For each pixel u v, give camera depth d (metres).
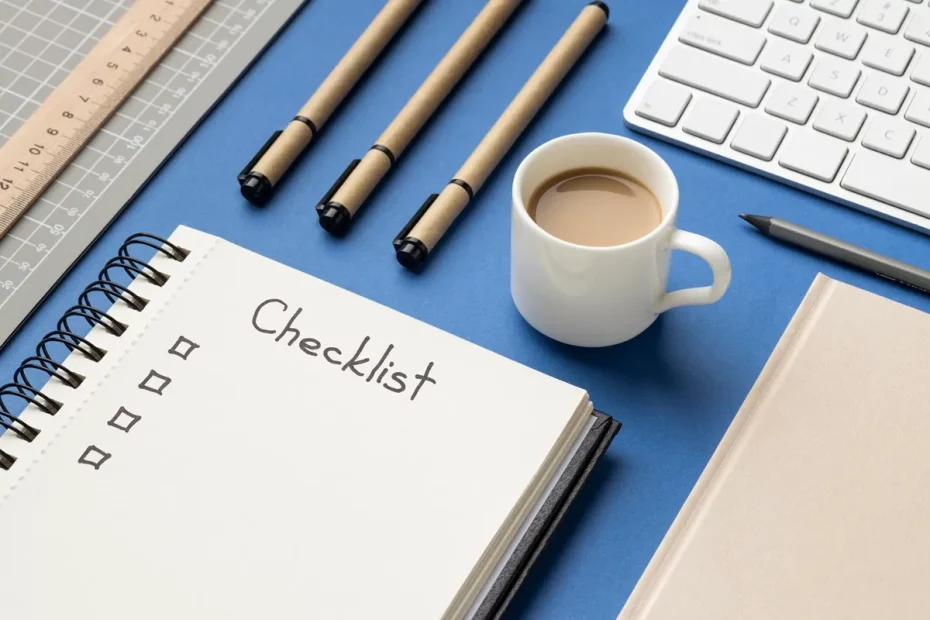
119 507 0.55
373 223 0.69
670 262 0.64
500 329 0.65
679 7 0.78
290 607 0.52
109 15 0.78
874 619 0.52
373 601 0.52
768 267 0.66
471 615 0.53
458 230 0.68
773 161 0.69
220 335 0.60
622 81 0.75
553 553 0.57
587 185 0.62
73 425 0.58
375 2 0.79
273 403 0.58
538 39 0.77
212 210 0.70
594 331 0.62
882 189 0.67
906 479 0.56
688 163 0.70
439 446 0.56
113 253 0.68
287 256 0.68
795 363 0.59
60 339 0.60
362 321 0.61
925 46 0.70
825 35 0.71
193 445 0.57
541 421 0.57
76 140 0.72
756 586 0.53
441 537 0.54
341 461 0.56
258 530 0.54
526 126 0.72
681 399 0.62
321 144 0.72
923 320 0.60
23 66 0.76
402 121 0.71
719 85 0.71
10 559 0.54
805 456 0.56
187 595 0.53
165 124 0.73
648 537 0.58
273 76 0.76
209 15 0.78
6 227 0.68
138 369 0.59
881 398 0.58
